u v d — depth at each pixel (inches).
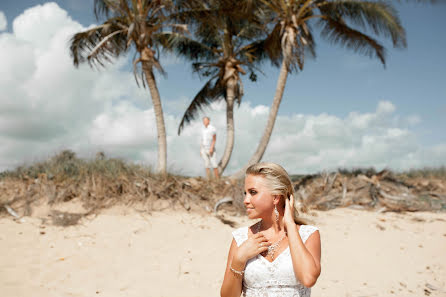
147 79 490.6
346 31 519.5
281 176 81.0
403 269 226.1
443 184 448.5
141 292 181.5
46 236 244.7
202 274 208.5
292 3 465.1
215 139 452.1
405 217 339.6
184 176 388.5
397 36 475.8
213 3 494.9
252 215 81.4
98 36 491.2
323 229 297.6
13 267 197.6
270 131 503.5
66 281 187.9
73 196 300.2
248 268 78.5
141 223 278.5
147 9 457.1
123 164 370.6
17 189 302.4
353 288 196.2
